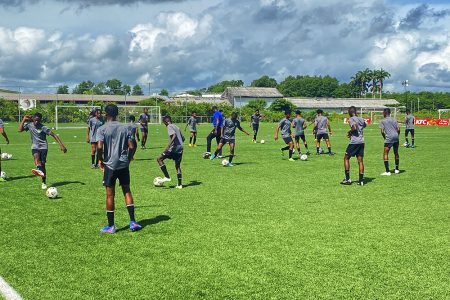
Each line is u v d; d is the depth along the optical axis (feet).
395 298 16.48
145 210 30.66
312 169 52.06
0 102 209.56
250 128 164.86
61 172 49.57
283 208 31.14
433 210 30.45
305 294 16.84
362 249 22.02
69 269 19.44
